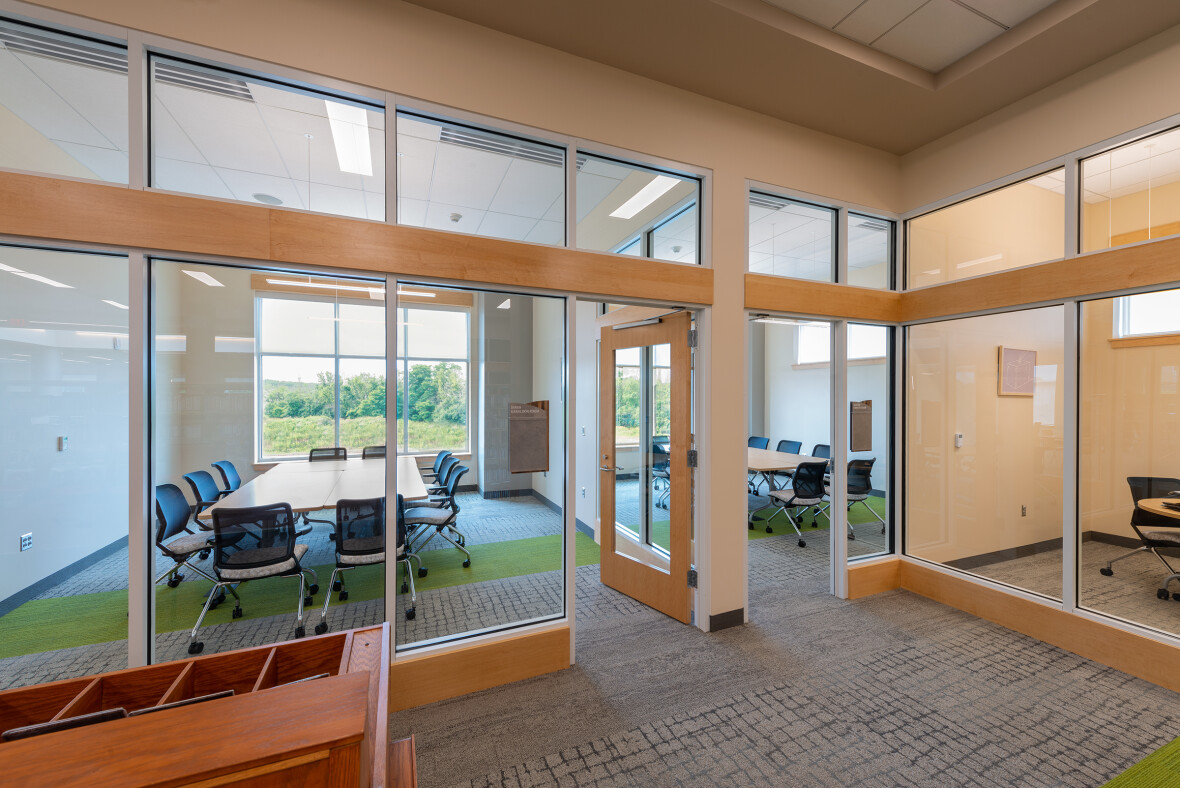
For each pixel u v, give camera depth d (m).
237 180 3.65
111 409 3.41
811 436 7.75
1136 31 2.55
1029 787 1.87
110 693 1.55
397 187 2.38
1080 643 2.84
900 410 3.96
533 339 2.80
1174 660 2.47
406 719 2.29
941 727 2.21
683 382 3.25
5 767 0.84
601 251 2.82
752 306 3.27
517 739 2.16
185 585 2.39
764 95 3.11
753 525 5.83
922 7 2.52
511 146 2.76
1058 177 3.00
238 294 2.46
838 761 2.01
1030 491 3.21
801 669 2.70
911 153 3.84
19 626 2.90
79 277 3.16
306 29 2.19
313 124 3.05
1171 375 2.98
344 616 2.69
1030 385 3.20
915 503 3.88
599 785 1.90
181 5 2.01
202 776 0.85
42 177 1.83
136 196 1.94
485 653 2.54
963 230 3.53
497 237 2.54
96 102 2.68
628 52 2.71
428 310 2.61
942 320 3.67
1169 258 2.54
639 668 2.72
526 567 2.86
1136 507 3.02
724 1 2.39
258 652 1.70
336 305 2.59
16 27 1.90
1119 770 1.94
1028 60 2.77
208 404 2.43
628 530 3.77
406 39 2.35
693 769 1.97
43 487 3.18
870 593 3.76
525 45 2.61
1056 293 2.99
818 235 3.80
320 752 0.92
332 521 2.67
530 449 2.83
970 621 3.28
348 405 2.57
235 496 2.54
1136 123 2.66
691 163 3.06
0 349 3.02
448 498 2.79
